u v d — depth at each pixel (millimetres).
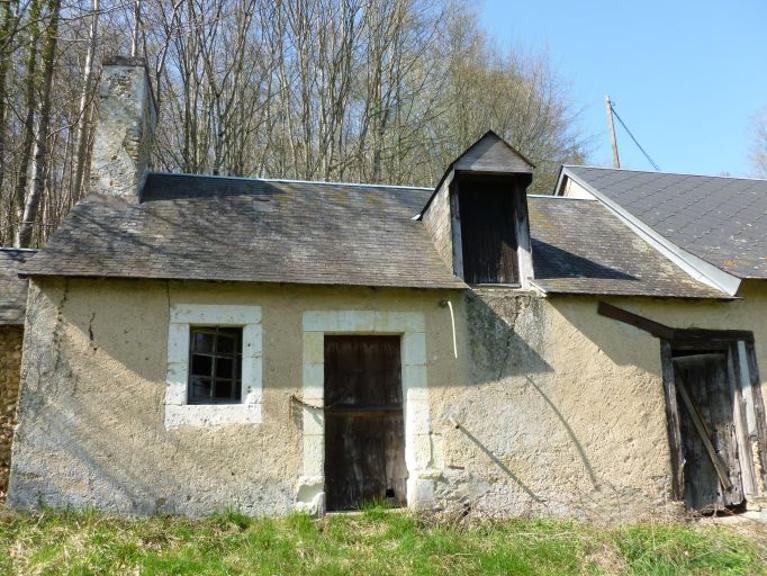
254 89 14969
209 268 6094
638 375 6891
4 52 7645
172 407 5758
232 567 4645
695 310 7195
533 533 5664
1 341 6328
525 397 6555
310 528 5473
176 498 5609
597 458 6566
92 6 11062
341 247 7066
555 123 20469
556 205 9406
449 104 18625
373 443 6363
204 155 13383
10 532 4949
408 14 17016
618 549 5234
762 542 5645
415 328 6496
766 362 7230
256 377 6016
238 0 14203
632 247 8305
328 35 15812
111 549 4773
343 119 15664
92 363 5695
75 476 5469
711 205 9453
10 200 12711
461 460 6262
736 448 7152
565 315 6863
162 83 14352
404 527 5582
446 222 7043
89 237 6352
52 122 13664
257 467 5820
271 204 7957
